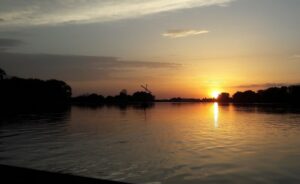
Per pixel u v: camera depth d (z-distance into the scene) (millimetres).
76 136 40906
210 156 26938
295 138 38812
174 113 105438
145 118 77375
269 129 49781
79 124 59438
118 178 20141
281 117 78625
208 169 22312
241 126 55062
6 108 137500
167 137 39750
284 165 23688
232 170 22125
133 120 70812
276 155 27531
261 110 124188
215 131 46969
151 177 20281
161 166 23188
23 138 39094
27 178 13250
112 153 28250
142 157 26328
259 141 35938
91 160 25141
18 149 30641
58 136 41031
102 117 81875
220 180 19719
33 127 53438
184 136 40688
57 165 23547
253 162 24562
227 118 76812
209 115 90375
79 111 119375
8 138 39188
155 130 48500
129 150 29688
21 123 61469
